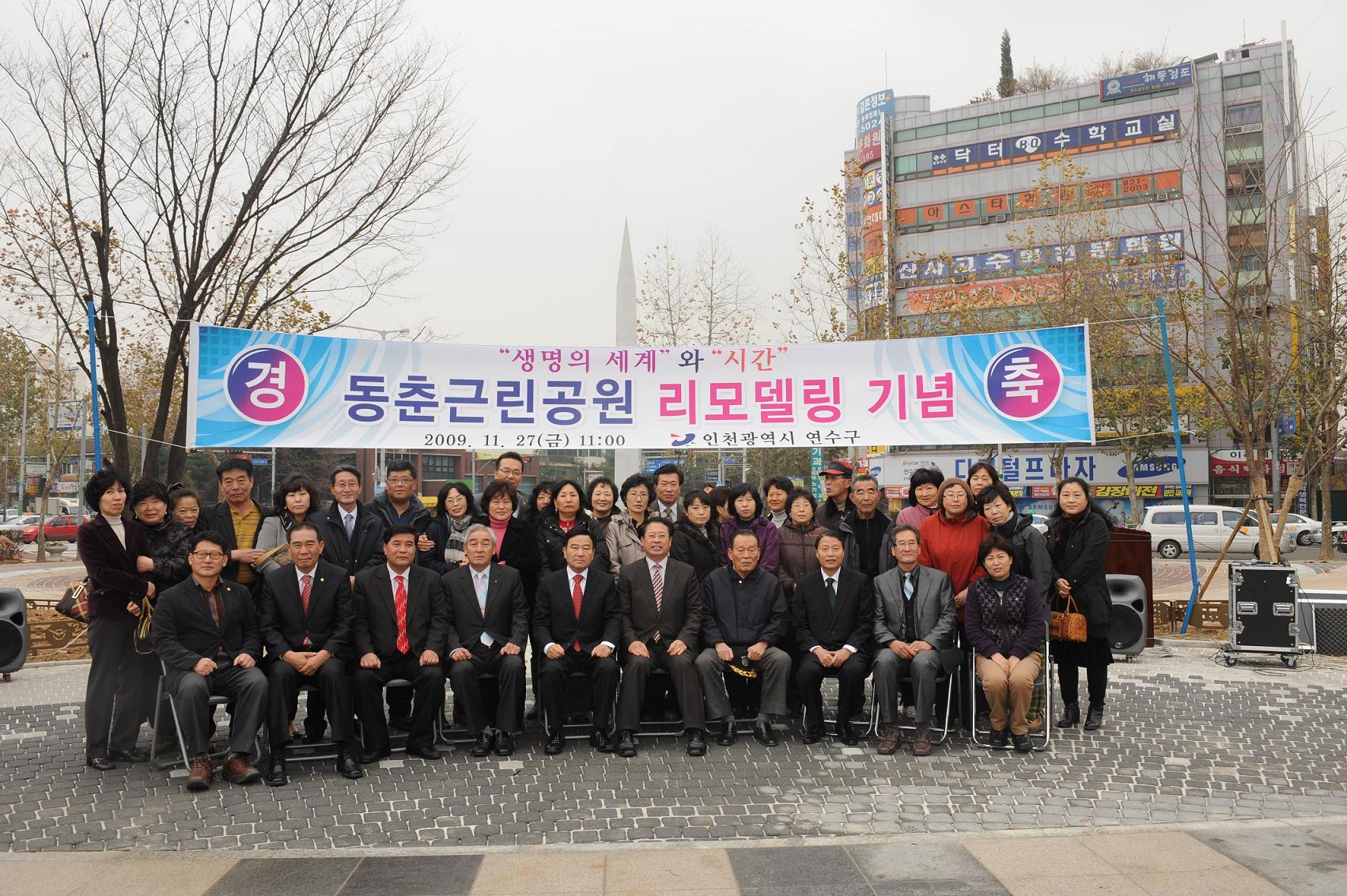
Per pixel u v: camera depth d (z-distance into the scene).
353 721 5.43
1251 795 4.82
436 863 3.95
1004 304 25.11
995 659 5.78
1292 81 13.21
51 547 30.48
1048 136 35.75
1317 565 20.45
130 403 23.14
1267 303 11.70
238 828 4.45
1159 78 33.16
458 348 8.72
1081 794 4.87
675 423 8.88
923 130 38.19
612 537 6.88
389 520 6.75
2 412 33.03
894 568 6.30
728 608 6.17
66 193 10.97
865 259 27.03
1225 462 32.94
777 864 3.90
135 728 5.68
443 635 5.90
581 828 4.41
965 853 4.00
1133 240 28.98
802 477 35.06
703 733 5.83
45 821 4.56
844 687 5.94
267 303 12.06
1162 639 9.86
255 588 5.97
